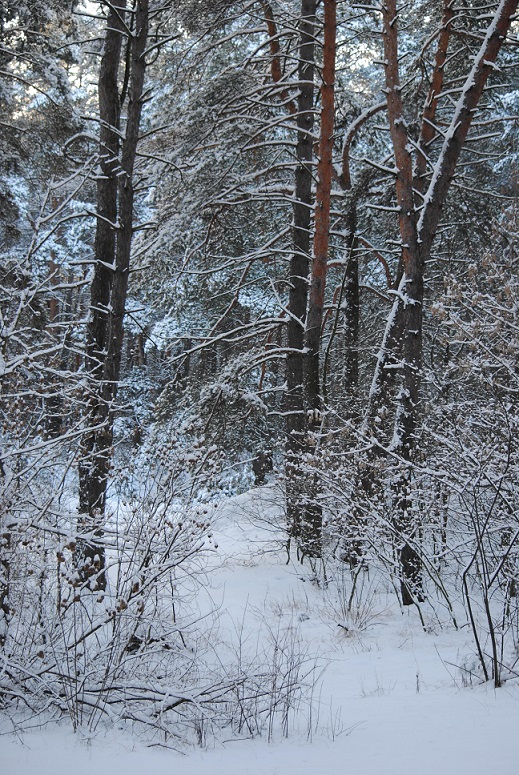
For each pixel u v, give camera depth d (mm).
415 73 13805
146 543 6262
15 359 6383
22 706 5176
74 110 12844
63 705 5004
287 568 12188
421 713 5145
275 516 13836
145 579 6062
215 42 13656
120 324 10344
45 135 13117
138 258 13328
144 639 6039
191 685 5828
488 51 10680
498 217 13055
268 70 15055
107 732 4738
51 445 6016
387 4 11117
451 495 9117
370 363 17797
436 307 8891
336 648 7750
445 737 4504
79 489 9336
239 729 4965
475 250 13461
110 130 10930
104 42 12172
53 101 12766
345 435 11656
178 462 6613
